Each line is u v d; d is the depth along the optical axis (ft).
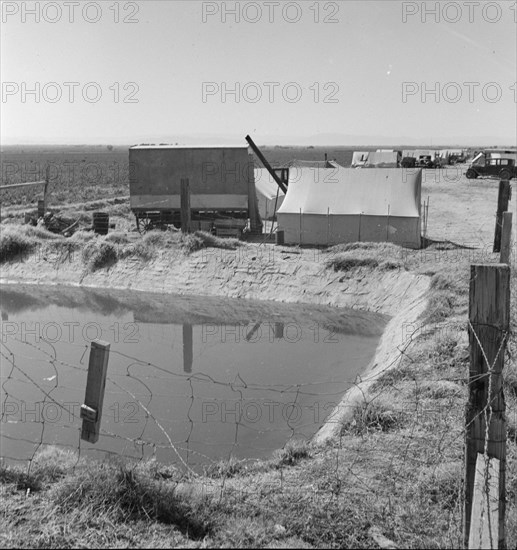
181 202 94.43
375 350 56.34
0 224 107.24
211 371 50.44
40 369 49.78
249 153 102.68
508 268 16.99
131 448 34.37
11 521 20.49
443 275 63.36
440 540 19.24
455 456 25.79
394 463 25.73
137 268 89.71
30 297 83.97
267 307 75.92
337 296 75.92
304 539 19.75
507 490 21.72
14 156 493.77
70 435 35.94
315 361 53.36
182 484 23.54
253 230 104.94
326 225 90.58
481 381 17.46
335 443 29.27
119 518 20.56
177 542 19.34
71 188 192.44
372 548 19.25
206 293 82.89
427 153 313.32
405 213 87.45
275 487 23.89
